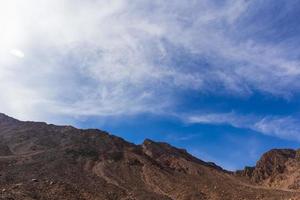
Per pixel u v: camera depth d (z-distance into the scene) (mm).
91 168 95750
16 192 64562
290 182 104125
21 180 77188
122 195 77562
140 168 101812
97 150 108938
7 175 79188
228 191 90500
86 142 115875
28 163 90312
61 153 101062
